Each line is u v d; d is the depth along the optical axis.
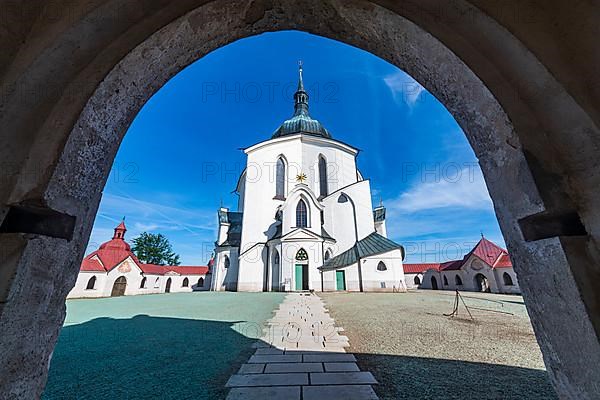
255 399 3.15
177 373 4.08
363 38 2.28
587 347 1.18
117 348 5.67
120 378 3.92
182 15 1.66
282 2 2.00
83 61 1.39
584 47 1.36
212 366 4.37
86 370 4.30
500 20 1.49
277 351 5.13
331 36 2.41
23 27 1.32
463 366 4.24
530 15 1.48
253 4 1.96
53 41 1.31
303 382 3.62
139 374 4.07
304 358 4.67
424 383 3.59
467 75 1.65
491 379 3.73
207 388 3.50
